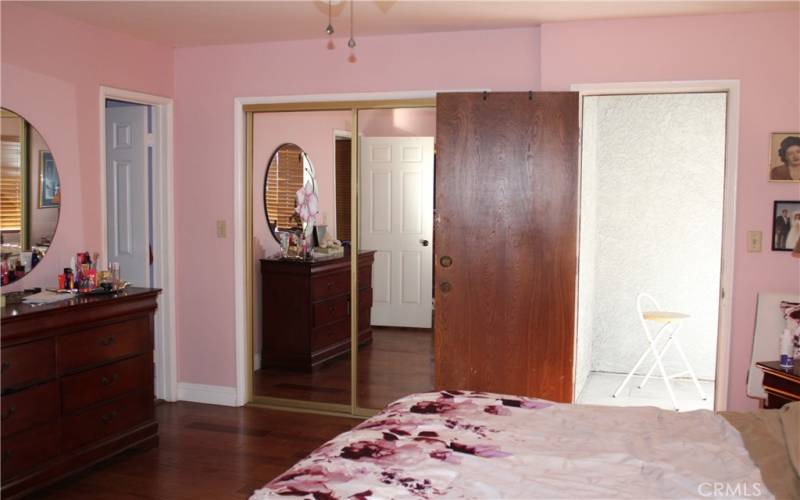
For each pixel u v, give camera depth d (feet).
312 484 5.68
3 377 9.30
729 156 11.62
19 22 11.32
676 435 7.01
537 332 12.41
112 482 10.82
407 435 6.93
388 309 14.96
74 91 12.44
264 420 14.06
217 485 10.74
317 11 11.74
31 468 9.78
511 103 12.24
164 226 15.02
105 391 11.09
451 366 12.75
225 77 14.66
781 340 10.20
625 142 17.69
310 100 14.10
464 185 12.48
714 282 17.44
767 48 11.39
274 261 15.51
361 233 14.88
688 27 11.69
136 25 12.82
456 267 12.61
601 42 12.09
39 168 11.73
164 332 15.16
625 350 18.16
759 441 6.73
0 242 11.03
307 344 15.47
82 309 10.50
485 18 12.07
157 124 14.93
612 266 18.02
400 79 13.52
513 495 5.50
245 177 14.93
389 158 14.57
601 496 5.47
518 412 7.77
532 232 12.31
